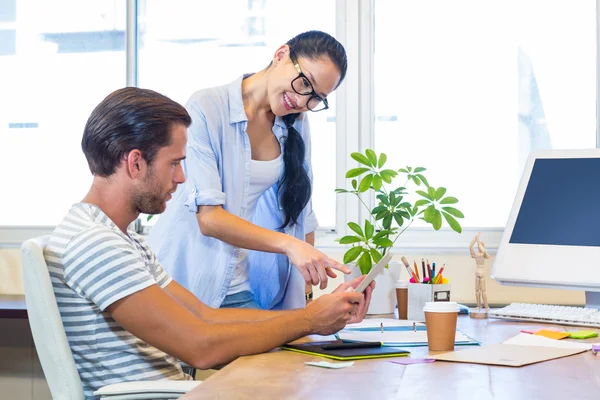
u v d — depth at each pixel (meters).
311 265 1.65
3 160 3.00
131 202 1.47
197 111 1.84
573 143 2.68
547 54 2.69
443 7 2.74
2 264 2.83
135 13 2.93
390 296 2.14
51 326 1.30
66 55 2.97
